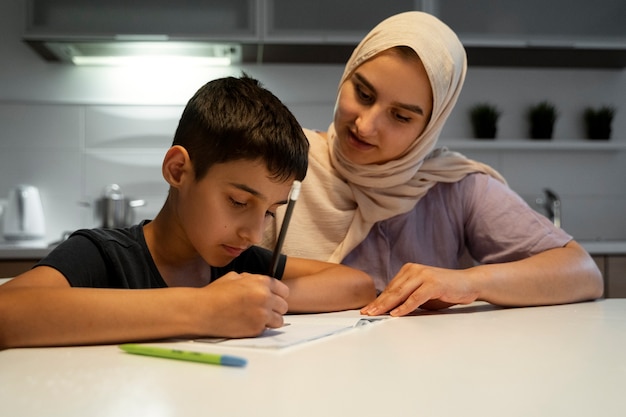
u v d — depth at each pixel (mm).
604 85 3023
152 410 425
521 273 1104
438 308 1067
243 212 852
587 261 1245
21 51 2768
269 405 435
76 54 2682
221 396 459
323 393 468
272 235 1373
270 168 827
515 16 2678
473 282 1035
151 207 2820
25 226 2664
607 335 745
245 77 992
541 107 2898
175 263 978
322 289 1055
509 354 623
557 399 454
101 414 417
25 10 2469
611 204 3025
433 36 1226
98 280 866
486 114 2859
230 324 710
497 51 2727
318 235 1370
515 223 1377
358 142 1270
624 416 413
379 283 1392
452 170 1448
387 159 1301
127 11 2512
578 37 2689
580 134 3016
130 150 2811
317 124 2900
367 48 1243
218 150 827
